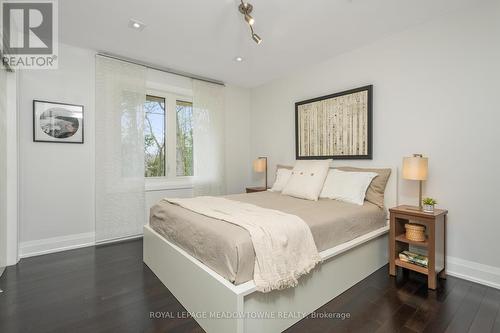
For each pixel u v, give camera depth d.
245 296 1.38
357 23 2.46
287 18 2.36
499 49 2.04
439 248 2.18
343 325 1.61
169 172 3.82
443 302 1.85
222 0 2.11
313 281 1.76
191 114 4.03
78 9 2.23
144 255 2.57
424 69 2.46
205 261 1.64
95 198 3.12
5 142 2.43
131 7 2.20
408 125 2.58
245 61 3.40
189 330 1.57
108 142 3.17
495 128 2.06
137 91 3.36
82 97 3.03
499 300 1.87
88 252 2.86
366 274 2.26
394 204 2.63
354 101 3.02
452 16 2.28
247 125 4.67
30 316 1.68
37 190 2.79
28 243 2.74
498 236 2.06
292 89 3.87
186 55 3.21
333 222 2.00
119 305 1.82
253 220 1.72
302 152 3.69
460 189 2.24
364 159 2.96
